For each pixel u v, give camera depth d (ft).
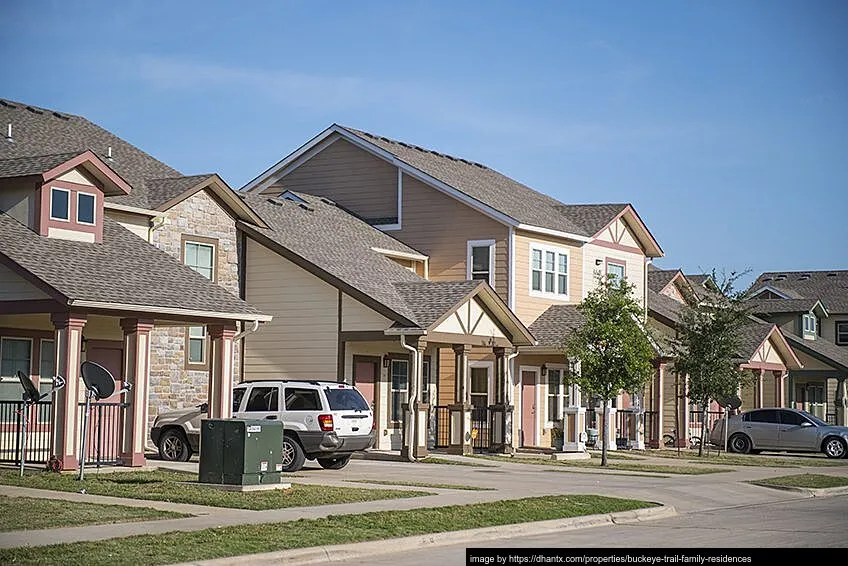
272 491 67.00
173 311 77.51
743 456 128.36
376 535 51.57
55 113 108.88
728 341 124.77
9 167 80.94
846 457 131.34
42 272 72.74
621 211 141.49
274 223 112.88
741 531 58.75
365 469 89.45
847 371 185.88
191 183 101.04
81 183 81.82
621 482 86.07
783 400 177.58
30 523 51.06
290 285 106.01
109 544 45.83
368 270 111.65
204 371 101.65
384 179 132.16
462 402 108.47
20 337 85.25
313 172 137.08
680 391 148.66
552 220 133.39
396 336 100.83
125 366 76.79
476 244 126.00
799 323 195.72
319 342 104.53
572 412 114.01
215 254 104.12
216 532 49.80
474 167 149.89
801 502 78.28
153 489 65.41
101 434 82.33
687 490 81.82
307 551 46.57
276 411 84.33
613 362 103.04
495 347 112.27
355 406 85.56
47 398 86.84
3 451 82.69
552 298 130.11
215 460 67.51
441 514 58.95
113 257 81.46
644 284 148.36
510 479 84.94
